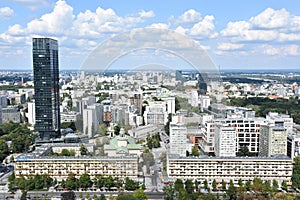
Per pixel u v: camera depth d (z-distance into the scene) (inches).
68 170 7135.8
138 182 6584.6
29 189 6683.1
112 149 7214.6
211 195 5944.9
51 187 6889.8
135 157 6899.6
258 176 7121.1
